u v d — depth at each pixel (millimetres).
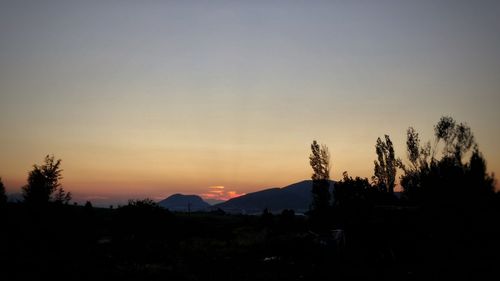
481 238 26438
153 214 45500
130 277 25156
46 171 28078
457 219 28062
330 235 36406
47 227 26406
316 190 53375
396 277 23750
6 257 23188
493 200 28484
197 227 59219
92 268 25812
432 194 30500
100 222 52688
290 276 26297
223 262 33656
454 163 30625
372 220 37250
